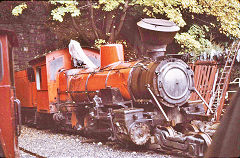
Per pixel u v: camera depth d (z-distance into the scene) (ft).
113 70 25.91
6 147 12.96
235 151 3.86
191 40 42.09
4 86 13.20
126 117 20.71
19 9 46.50
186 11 47.83
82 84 29.58
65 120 32.68
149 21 23.44
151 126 22.20
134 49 53.62
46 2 56.44
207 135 17.83
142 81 22.24
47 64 34.35
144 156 19.61
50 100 34.17
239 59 30.48
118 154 20.68
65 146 24.71
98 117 24.43
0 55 11.90
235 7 42.80
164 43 23.58
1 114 13.07
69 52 34.19
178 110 22.95
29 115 43.57
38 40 63.62
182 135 19.69
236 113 4.04
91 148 23.35
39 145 25.55
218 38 51.47
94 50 37.58
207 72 30.09
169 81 21.71
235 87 29.60
